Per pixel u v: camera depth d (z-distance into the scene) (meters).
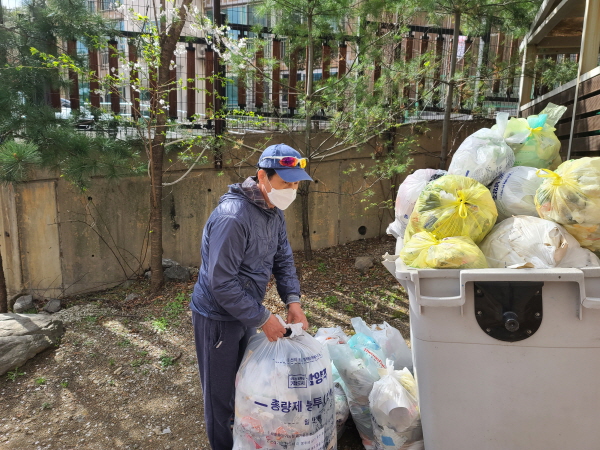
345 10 5.70
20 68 4.35
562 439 2.13
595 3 4.38
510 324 2.01
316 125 6.42
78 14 4.52
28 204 4.89
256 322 2.24
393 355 3.03
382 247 6.55
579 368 2.05
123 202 5.45
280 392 2.24
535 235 2.16
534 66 6.59
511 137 2.82
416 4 5.66
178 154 5.53
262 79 5.99
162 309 4.77
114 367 3.69
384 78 5.89
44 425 3.02
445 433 2.23
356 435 2.85
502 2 6.20
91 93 5.27
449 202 2.27
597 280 1.97
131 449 2.79
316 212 6.62
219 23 5.59
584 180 2.10
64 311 4.76
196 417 3.08
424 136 7.18
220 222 2.21
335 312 4.75
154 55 4.77
